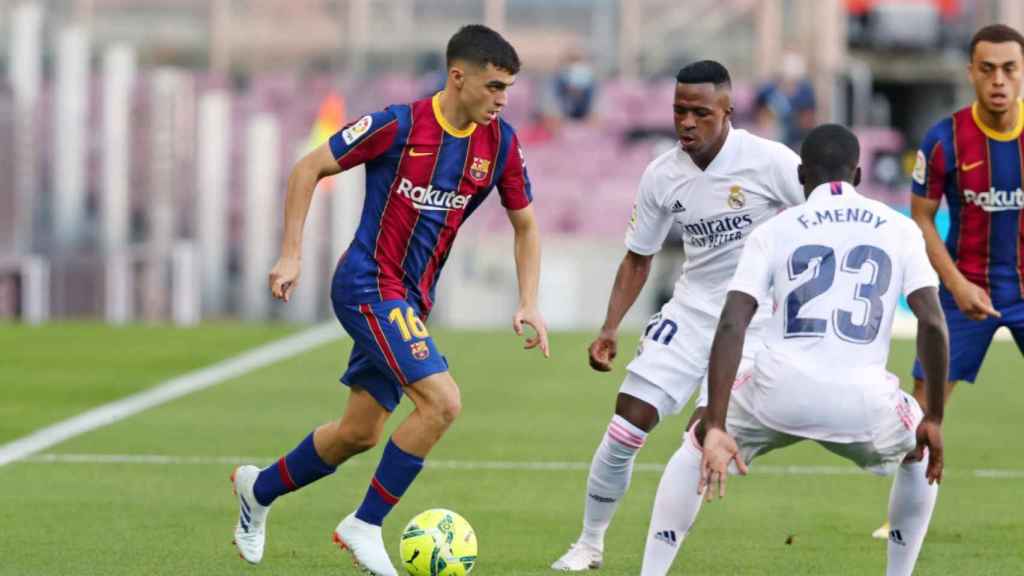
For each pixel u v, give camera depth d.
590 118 75.12
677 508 18.31
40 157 69.56
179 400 38.25
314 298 65.75
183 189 70.19
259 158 67.38
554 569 21.70
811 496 27.56
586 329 61.00
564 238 61.50
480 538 23.84
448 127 20.34
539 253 21.58
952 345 26.22
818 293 17.59
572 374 43.28
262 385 40.84
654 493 27.92
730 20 79.06
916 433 17.28
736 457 16.73
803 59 77.75
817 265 17.64
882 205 17.95
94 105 73.12
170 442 32.47
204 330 52.44
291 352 47.19
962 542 23.73
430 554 19.80
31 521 24.48
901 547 18.72
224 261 69.19
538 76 79.06
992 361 46.72
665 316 22.12
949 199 26.17
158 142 70.06
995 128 25.44
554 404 38.16
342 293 20.44
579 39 79.94
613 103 76.62
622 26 79.62
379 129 20.14
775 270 17.77
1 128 66.62
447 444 32.53
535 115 76.50
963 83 77.50
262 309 67.19
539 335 21.17
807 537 24.11
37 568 21.17
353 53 80.75
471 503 26.66
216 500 26.48
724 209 21.66
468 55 19.95
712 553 22.88
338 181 65.06
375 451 31.78
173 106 70.38
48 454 30.91
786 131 68.94
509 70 20.02
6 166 66.56
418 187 20.34
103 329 52.41
